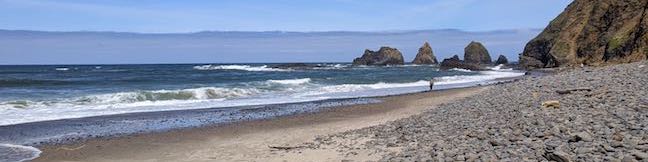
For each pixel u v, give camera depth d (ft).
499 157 31.45
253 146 50.21
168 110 87.04
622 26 241.55
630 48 208.13
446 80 192.95
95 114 80.59
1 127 65.72
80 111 84.48
